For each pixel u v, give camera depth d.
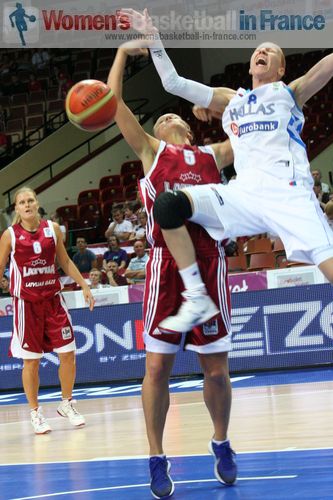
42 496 3.85
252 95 3.96
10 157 19.28
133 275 10.81
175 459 4.61
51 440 5.84
